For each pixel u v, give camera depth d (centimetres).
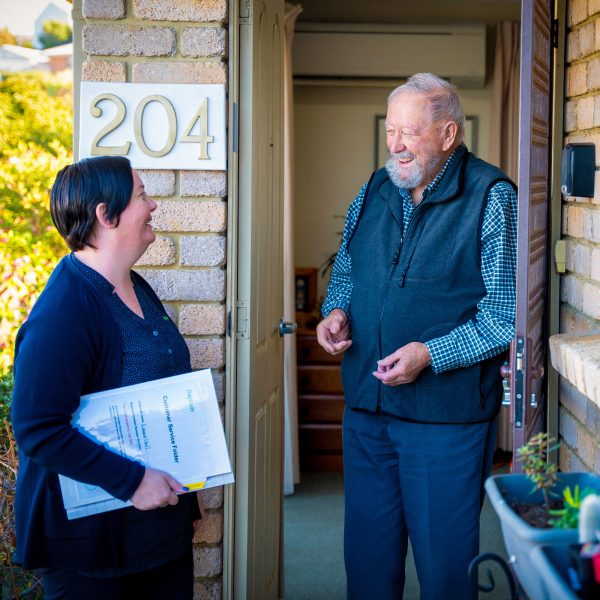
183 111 238
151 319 196
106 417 180
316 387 500
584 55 267
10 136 421
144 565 188
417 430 245
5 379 317
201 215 242
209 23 238
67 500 178
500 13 530
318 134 552
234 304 245
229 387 246
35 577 261
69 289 179
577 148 233
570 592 102
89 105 238
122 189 185
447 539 245
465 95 548
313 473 502
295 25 524
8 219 414
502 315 237
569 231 284
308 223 558
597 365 169
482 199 238
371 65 525
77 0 246
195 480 184
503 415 528
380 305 249
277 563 313
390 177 247
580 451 261
